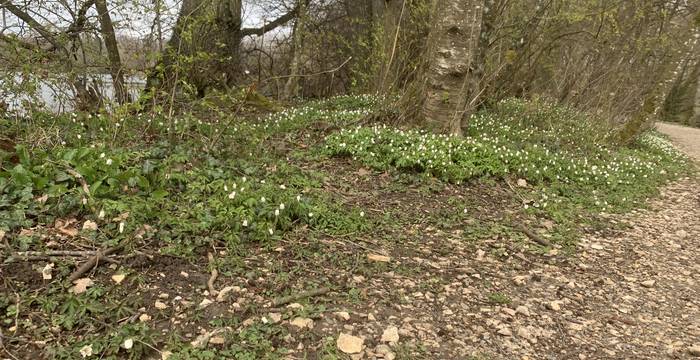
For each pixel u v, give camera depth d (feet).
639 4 50.06
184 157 21.31
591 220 24.35
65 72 26.32
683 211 28.19
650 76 51.11
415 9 40.01
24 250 13.62
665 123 114.42
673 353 13.73
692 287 18.16
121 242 14.48
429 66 32.96
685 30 47.01
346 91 64.69
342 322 13.17
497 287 16.44
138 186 17.90
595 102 50.60
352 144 28.25
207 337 11.63
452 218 21.65
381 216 20.90
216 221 16.56
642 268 19.45
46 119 25.31
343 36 63.36
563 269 18.53
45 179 16.15
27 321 11.44
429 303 14.79
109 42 31.65
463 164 26.81
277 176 22.72
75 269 13.42
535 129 41.06
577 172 30.99
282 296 13.85
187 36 25.80
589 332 14.46
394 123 34.06
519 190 26.68
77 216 15.62
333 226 18.81
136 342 11.09
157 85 26.43
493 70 42.04
